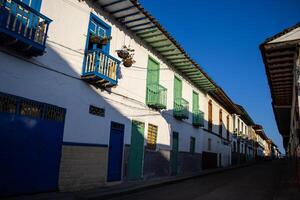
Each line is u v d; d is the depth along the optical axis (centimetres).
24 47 732
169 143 1577
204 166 2166
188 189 1141
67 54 909
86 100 971
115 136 1116
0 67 705
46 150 809
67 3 927
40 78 809
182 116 1675
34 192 764
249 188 1205
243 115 3759
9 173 706
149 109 1375
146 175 1321
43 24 778
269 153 7819
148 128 1366
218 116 2652
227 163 2936
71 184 880
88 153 956
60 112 866
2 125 699
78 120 930
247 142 4325
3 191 689
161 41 1350
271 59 965
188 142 1855
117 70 1049
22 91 754
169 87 1598
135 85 1262
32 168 765
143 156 1302
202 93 2170
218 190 1125
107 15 1106
